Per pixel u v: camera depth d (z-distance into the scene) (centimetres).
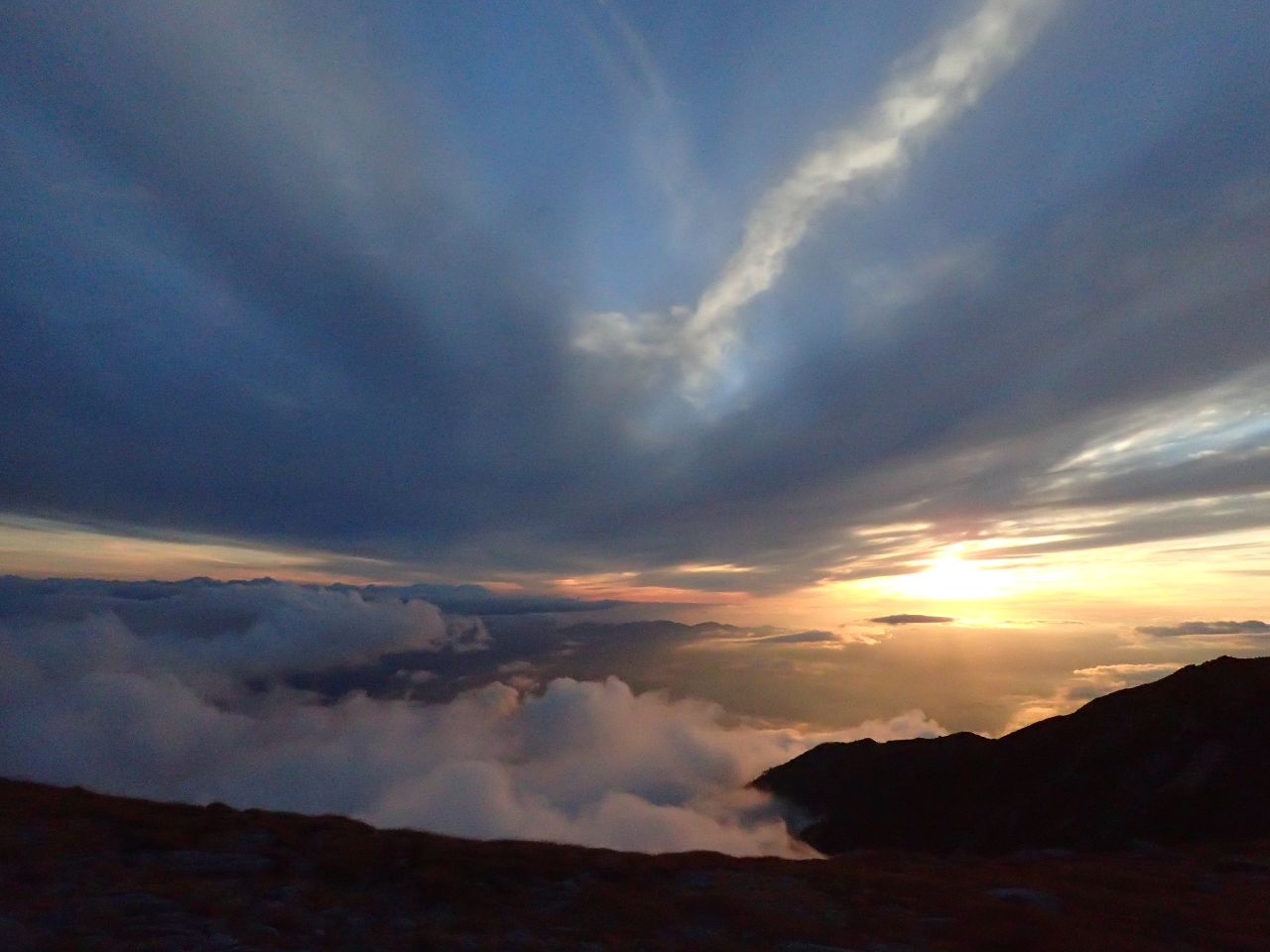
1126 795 4066
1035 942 1075
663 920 1141
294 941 979
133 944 925
